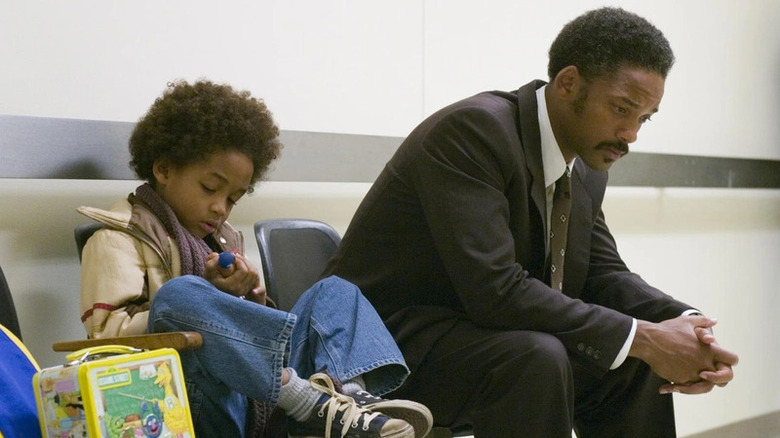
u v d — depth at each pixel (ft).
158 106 8.07
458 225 7.35
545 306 7.21
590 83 7.73
